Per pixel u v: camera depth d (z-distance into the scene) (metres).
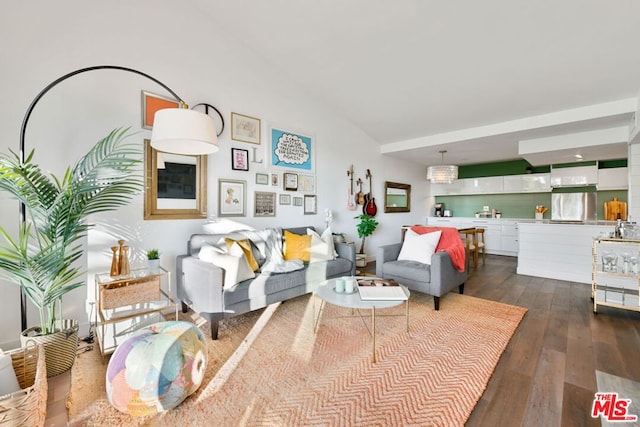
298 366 1.91
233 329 2.48
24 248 1.72
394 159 6.29
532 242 4.48
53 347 1.80
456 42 2.86
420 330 2.45
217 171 3.22
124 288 2.09
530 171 6.39
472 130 4.67
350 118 4.92
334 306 3.05
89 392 1.68
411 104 4.15
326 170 4.58
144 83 2.69
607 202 5.70
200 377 1.62
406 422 1.42
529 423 1.42
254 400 1.58
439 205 7.79
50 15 2.22
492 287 3.82
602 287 3.21
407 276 3.16
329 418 1.45
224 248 2.79
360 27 2.89
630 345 2.20
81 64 2.36
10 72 2.07
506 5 2.38
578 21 2.40
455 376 1.79
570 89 3.29
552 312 2.89
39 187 1.74
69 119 2.31
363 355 2.05
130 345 1.50
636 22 2.31
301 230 3.67
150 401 1.43
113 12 2.51
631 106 3.33
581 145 4.25
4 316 2.09
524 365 1.93
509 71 3.13
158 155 2.78
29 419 1.18
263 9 2.92
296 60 3.62
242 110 3.45
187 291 2.62
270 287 2.67
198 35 3.05
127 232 2.61
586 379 1.77
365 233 4.93
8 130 2.07
